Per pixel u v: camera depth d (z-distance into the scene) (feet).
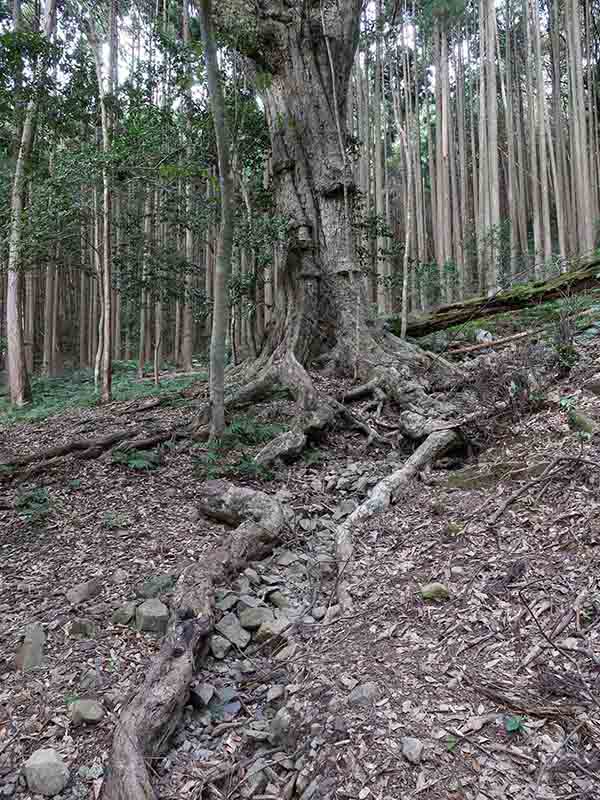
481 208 61.00
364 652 9.31
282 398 24.27
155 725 7.91
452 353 28.99
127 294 39.93
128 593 12.12
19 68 34.91
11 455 24.13
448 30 69.82
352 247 29.25
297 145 29.12
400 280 47.57
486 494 14.03
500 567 10.69
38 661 9.88
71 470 20.98
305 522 15.43
